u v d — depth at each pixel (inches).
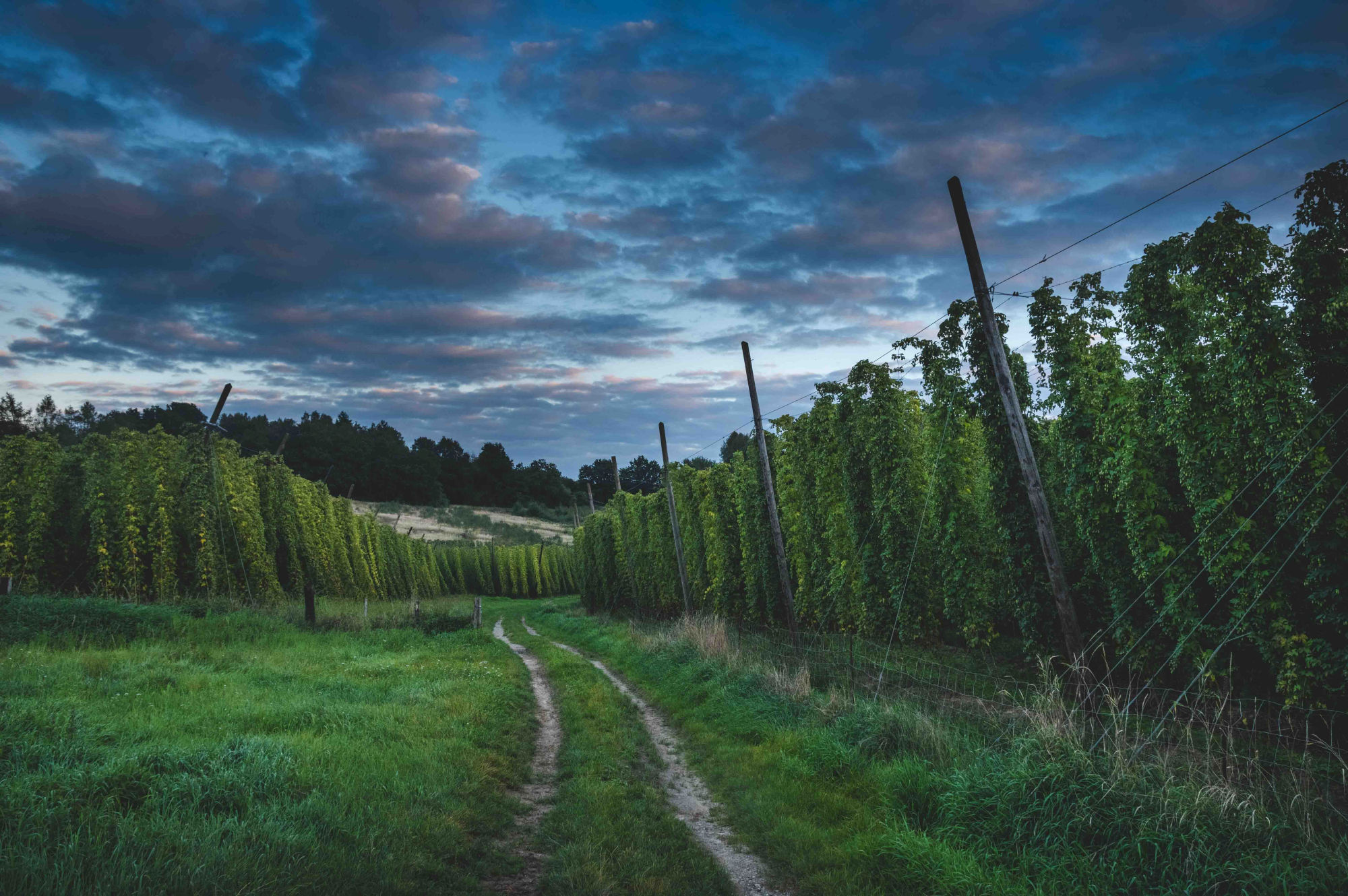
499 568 2687.0
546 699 518.0
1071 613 305.1
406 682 475.8
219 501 933.8
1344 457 276.5
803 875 221.9
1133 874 194.1
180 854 169.2
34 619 540.4
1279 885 174.2
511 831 248.4
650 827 255.1
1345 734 285.7
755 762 337.4
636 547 1379.2
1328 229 272.8
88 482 836.0
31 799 190.1
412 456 4008.4
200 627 637.9
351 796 234.8
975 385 457.4
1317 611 282.2
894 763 293.7
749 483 834.8
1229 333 307.3
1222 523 316.5
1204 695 324.2
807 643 659.4
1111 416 393.1
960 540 491.5
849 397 601.6
